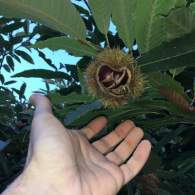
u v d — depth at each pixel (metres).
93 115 0.26
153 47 0.22
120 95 0.22
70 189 0.26
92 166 0.29
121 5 0.21
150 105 0.24
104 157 0.30
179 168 0.36
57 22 0.21
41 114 0.28
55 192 0.26
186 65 0.20
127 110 0.25
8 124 0.50
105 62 0.22
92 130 0.28
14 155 0.47
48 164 0.26
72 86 0.38
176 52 0.20
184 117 0.25
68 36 0.22
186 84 0.30
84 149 0.29
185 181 0.43
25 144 0.46
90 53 0.22
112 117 0.27
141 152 0.30
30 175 0.26
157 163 0.32
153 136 0.37
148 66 0.21
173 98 0.22
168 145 0.38
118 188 0.29
